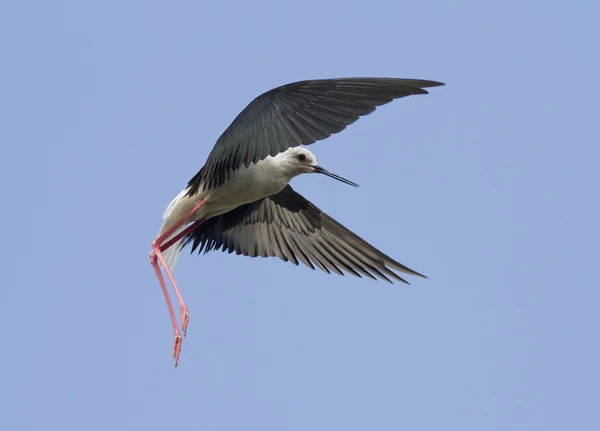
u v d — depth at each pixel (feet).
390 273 53.06
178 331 46.65
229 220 53.57
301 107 37.32
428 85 34.30
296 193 53.01
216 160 42.86
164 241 50.80
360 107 35.53
